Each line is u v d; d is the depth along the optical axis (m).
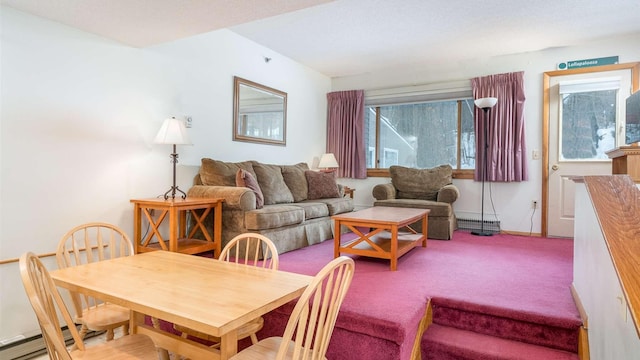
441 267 3.01
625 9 3.48
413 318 1.94
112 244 2.14
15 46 2.43
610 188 1.35
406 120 5.62
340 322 1.94
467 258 3.35
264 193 4.16
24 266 1.10
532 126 4.73
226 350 1.40
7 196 2.40
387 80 5.66
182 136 3.15
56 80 2.65
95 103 2.90
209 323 1.06
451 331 2.18
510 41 4.36
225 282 1.46
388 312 1.94
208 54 3.93
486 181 4.97
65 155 2.71
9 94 2.41
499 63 4.90
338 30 4.07
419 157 5.54
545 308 2.08
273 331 2.19
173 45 3.55
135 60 3.21
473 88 4.96
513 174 4.73
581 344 1.86
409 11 3.55
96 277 1.51
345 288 1.31
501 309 2.08
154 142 3.15
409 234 3.86
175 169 3.34
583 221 2.03
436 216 4.35
